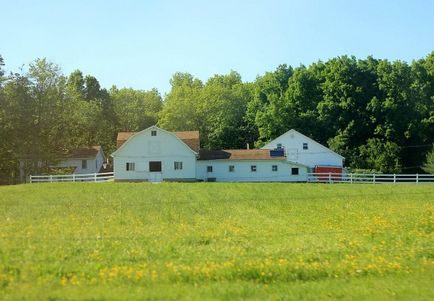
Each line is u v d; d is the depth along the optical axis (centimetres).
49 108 7594
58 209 3297
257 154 7262
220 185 5241
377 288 1277
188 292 1196
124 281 1307
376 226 2578
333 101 9100
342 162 7719
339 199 4038
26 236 2147
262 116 9100
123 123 11719
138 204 3625
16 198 3969
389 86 9012
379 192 4603
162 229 2455
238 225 2647
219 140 9912
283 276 1407
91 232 2309
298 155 7731
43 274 1391
